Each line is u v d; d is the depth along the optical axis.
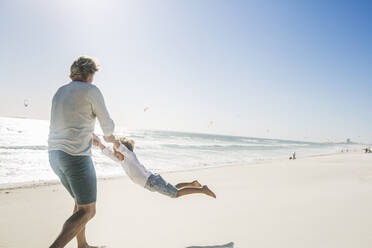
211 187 6.71
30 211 4.24
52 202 4.96
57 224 3.57
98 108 1.99
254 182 7.83
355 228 3.00
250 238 2.79
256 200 4.79
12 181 8.27
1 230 3.21
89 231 3.12
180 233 3.03
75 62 2.07
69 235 1.85
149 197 5.36
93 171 2.04
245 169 12.70
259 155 29.62
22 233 3.13
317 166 14.09
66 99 1.91
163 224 3.40
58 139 1.92
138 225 3.37
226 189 6.30
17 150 17.91
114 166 12.87
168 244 2.68
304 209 3.93
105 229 3.20
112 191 6.11
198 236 2.90
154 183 2.52
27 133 41.59
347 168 12.63
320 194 5.15
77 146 1.91
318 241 2.63
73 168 1.91
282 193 5.49
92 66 2.10
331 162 17.67
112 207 4.43
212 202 4.73
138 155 20.20
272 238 2.76
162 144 36.50
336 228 3.02
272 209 4.03
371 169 11.96
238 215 3.74
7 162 12.30
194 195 5.44
